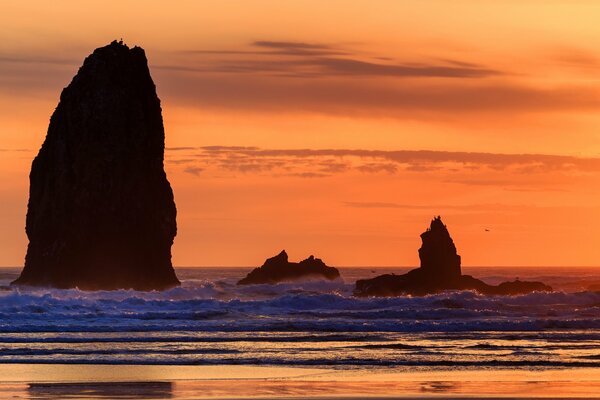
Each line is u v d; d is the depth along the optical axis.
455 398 100.56
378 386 107.50
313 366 121.12
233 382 109.69
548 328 169.00
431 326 164.62
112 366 120.19
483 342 146.25
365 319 182.75
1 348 134.62
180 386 107.00
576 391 105.31
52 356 127.25
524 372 118.06
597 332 161.62
